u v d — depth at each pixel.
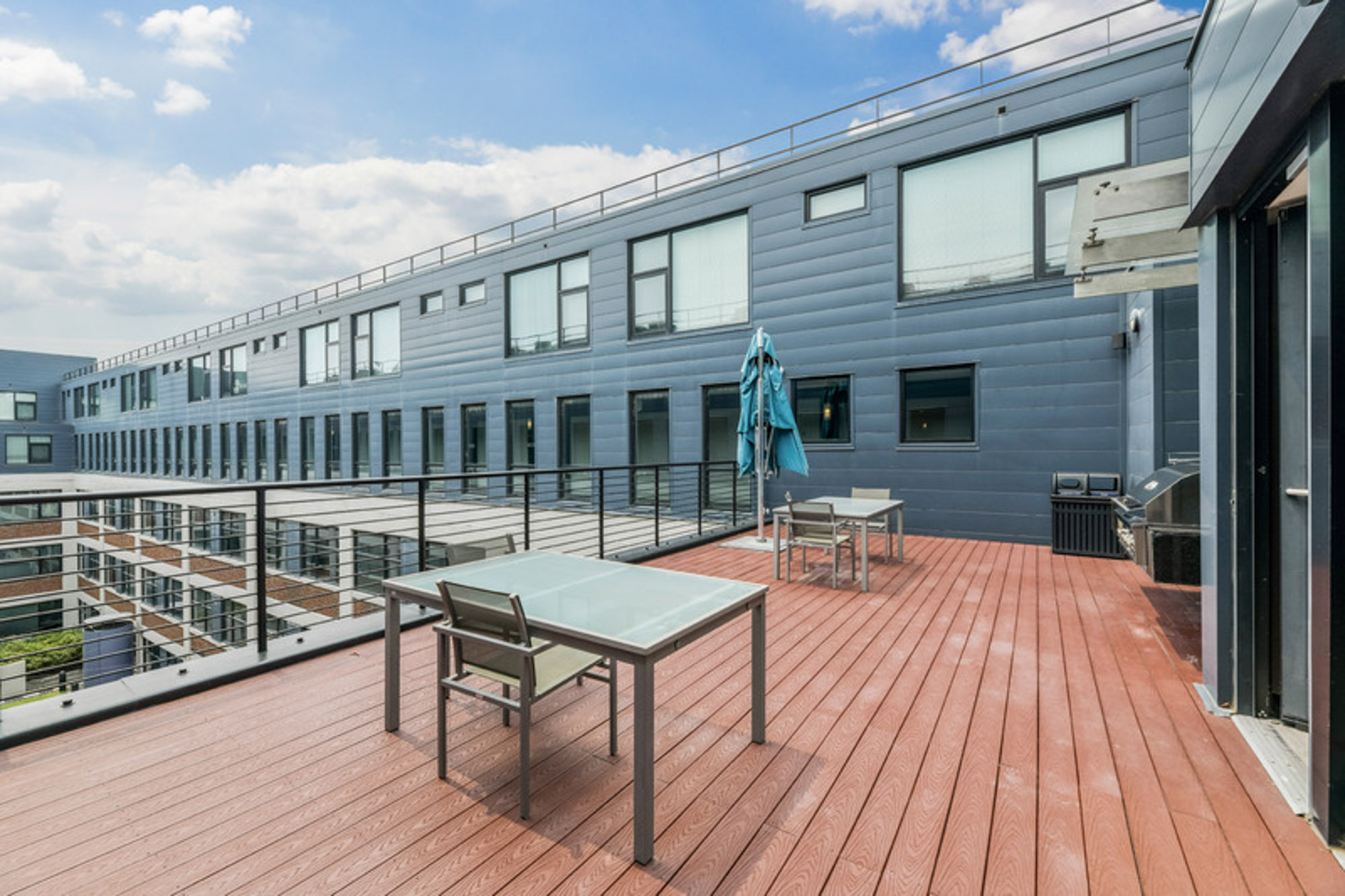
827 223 7.82
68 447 27.08
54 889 1.60
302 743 2.40
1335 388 1.78
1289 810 1.94
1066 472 6.39
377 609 3.94
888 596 4.65
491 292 11.30
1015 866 1.69
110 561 17.53
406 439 12.66
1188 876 1.65
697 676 3.11
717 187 8.70
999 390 6.75
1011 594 4.65
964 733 2.47
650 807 1.72
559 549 8.48
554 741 2.44
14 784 2.08
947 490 7.06
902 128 7.28
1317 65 1.63
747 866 1.71
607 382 9.84
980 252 6.96
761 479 6.73
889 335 7.40
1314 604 1.85
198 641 13.23
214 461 17.66
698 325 9.05
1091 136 6.30
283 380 15.34
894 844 1.79
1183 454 5.06
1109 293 4.82
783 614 4.19
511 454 11.24
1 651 14.32
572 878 1.67
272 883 1.63
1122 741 2.39
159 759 2.27
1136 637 3.66
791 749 2.37
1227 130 2.21
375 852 1.77
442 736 2.16
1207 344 2.78
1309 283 1.87
